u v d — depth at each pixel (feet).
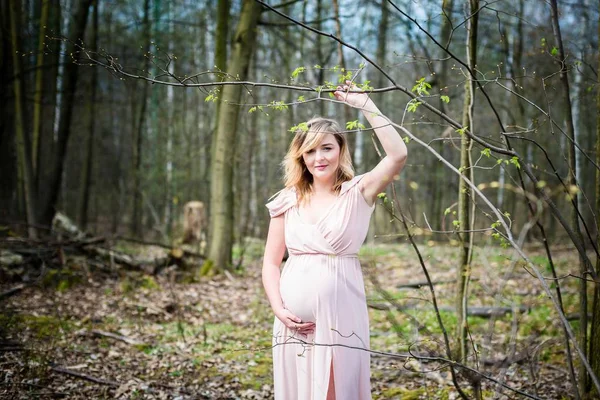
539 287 22.90
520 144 34.71
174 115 67.82
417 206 67.21
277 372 8.94
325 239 8.53
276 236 9.21
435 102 29.76
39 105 38.55
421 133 30.81
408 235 8.61
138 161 58.03
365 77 50.21
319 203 8.84
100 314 20.33
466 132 7.54
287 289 8.75
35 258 25.71
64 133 37.99
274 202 9.14
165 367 15.15
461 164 11.71
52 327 17.37
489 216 9.46
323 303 8.43
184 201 72.74
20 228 34.42
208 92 7.70
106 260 28.48
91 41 41.57
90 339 17.01
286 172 9.14
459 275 12.07
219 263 31.58
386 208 9.02
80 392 12.79
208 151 65.98
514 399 11.32
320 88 7.72
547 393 12.26
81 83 47.88
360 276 8.76
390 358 15.75
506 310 19.13
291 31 46.78
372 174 8.48
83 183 46.62
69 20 47.06
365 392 8.61
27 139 32.76
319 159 8.64
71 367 14.29
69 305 21.25
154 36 53.11
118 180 73.61
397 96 56.34
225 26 33.30
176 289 26.27
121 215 67.92
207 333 18.99
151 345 17.04
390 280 28.91
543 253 36.99
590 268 8.63
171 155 65.31
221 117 32.09
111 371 14.46
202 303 23.98
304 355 8.64
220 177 32.14
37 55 37.76
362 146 62.23
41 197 48.80
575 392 9.05
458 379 13.43
